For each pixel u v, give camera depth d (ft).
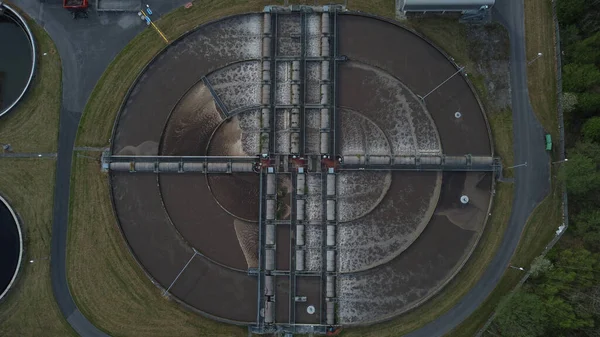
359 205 116.98
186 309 116.06
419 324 113.80
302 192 115.55
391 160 115.75
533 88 118.93
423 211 116.57
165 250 117.50
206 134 119.55
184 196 118.52
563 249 112.16
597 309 100.48
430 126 118.32
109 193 118.21
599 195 110.83
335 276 115.03
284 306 115.03
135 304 116.26
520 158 117.29
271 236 115.24
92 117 120.37
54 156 119.65
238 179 118.42
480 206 116.16
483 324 112.88
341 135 118.62
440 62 119.85
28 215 118.32
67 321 116.06
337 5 120.26
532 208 115.85
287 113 118.73
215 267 116.98
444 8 117.39
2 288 117.91
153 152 119.34
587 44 113.91
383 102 119.34
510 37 120.06
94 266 117.08
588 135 111.45
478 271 114.62
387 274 115.34
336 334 113.91
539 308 103.40
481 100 118.83
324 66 117.70
